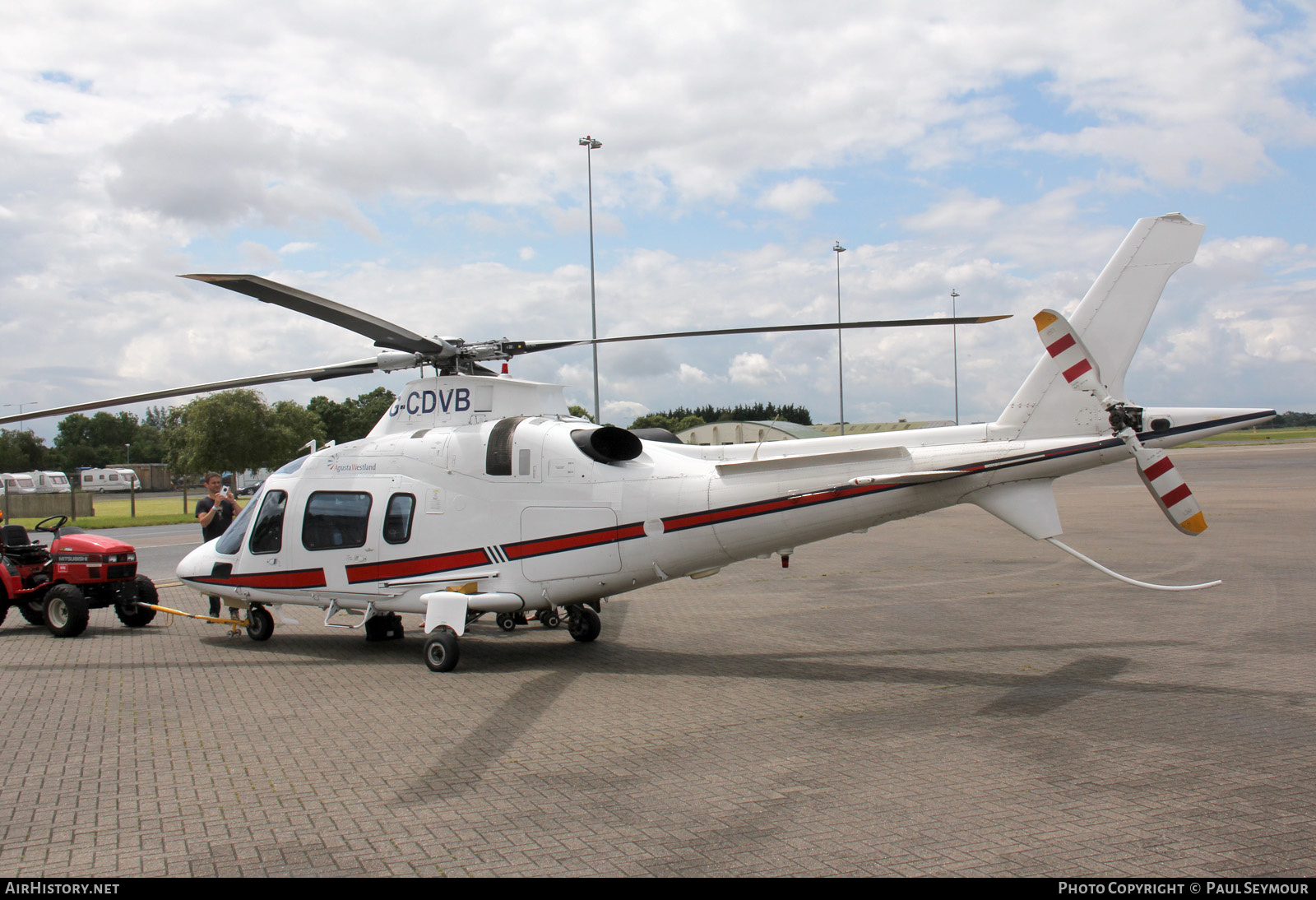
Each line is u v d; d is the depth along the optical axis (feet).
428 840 13.57
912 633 30.68
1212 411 23.93
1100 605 35.09
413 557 28.81
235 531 32.50
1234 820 13.96
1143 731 18.93
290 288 22.58
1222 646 27.37
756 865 12.53
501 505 28.07
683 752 17.98
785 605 37.06
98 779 16.51
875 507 25.82
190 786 16.10
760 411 232.94
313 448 32.63
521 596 27.76
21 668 27.02
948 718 20.20
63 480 248.93
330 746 18.57
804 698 22.30
